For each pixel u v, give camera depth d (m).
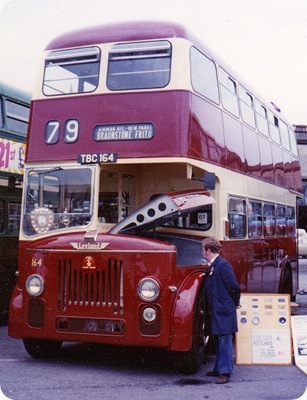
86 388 6.63
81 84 8.19
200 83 8.33
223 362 6.98
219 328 6.99
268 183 11.95
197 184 8.68
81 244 7.35
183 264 8.21
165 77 7.86
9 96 10.98
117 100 7.95
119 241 7.25
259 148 11.39
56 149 8.10
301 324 8.07
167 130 7.70
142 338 7.09
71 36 8.48
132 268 7.16
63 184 7.98
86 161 7.90
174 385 6.82
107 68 8.10
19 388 6.60
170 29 8.09
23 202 8.10
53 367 7.69
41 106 8.30
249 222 10.24
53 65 8.41
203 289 7.65
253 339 8.02
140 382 6.95
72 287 7.35
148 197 8.88
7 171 10.79
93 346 9.20
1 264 10.59
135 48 8.07
